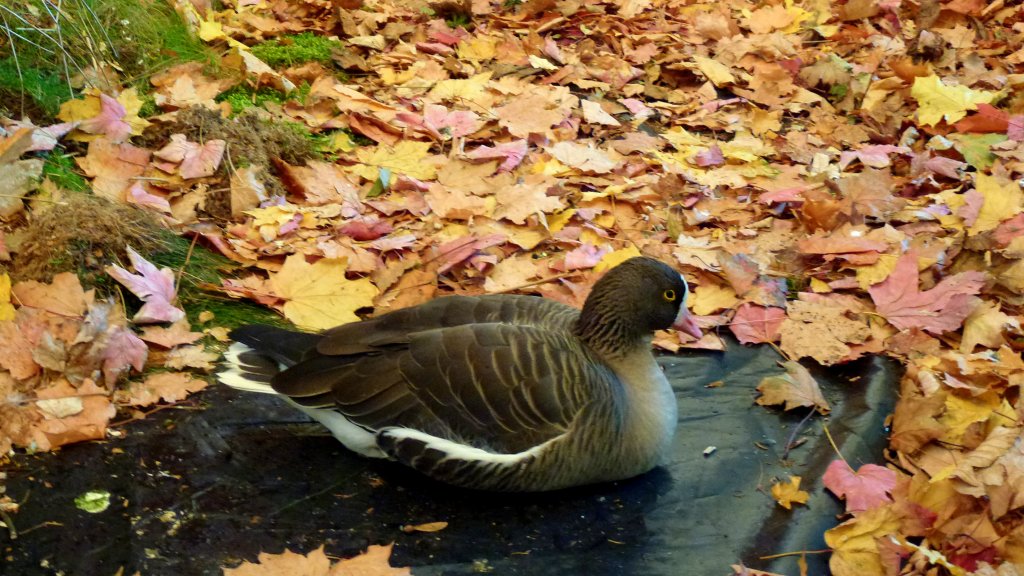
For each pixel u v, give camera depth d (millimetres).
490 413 4082
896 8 9703
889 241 6180
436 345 4156
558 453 4094
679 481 4426
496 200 6359
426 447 4098
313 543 3916
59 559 3717
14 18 6457
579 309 5148
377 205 6277
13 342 4445
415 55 8328
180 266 5445
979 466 4320
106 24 7090
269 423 4566
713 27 9344
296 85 7719
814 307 5613
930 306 5520
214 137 6289
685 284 4418
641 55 8750
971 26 9562
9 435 4199
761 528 4145
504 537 4023
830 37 9461
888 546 3934
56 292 4773
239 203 6008
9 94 6133
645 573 3891
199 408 4594
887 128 7844
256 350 4395
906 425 4641
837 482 4309
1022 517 4172
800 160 7332
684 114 8070
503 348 4121
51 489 4020
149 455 4270
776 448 4652
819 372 5266
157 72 7156
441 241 6000
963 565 4020
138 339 4680
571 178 6832
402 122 7215
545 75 8320
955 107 7621
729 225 6527
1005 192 6414
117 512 3959
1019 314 5637
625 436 4227
